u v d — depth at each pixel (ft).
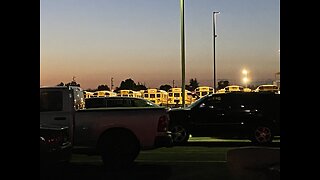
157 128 39.32
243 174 13.41
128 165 39.11
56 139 32.78
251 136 58.18
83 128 39.65
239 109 58.44
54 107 39.70
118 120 39.42
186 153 50.19
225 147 57.36
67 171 37.60
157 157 46.55
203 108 59.31
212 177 33.78
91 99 56.80
